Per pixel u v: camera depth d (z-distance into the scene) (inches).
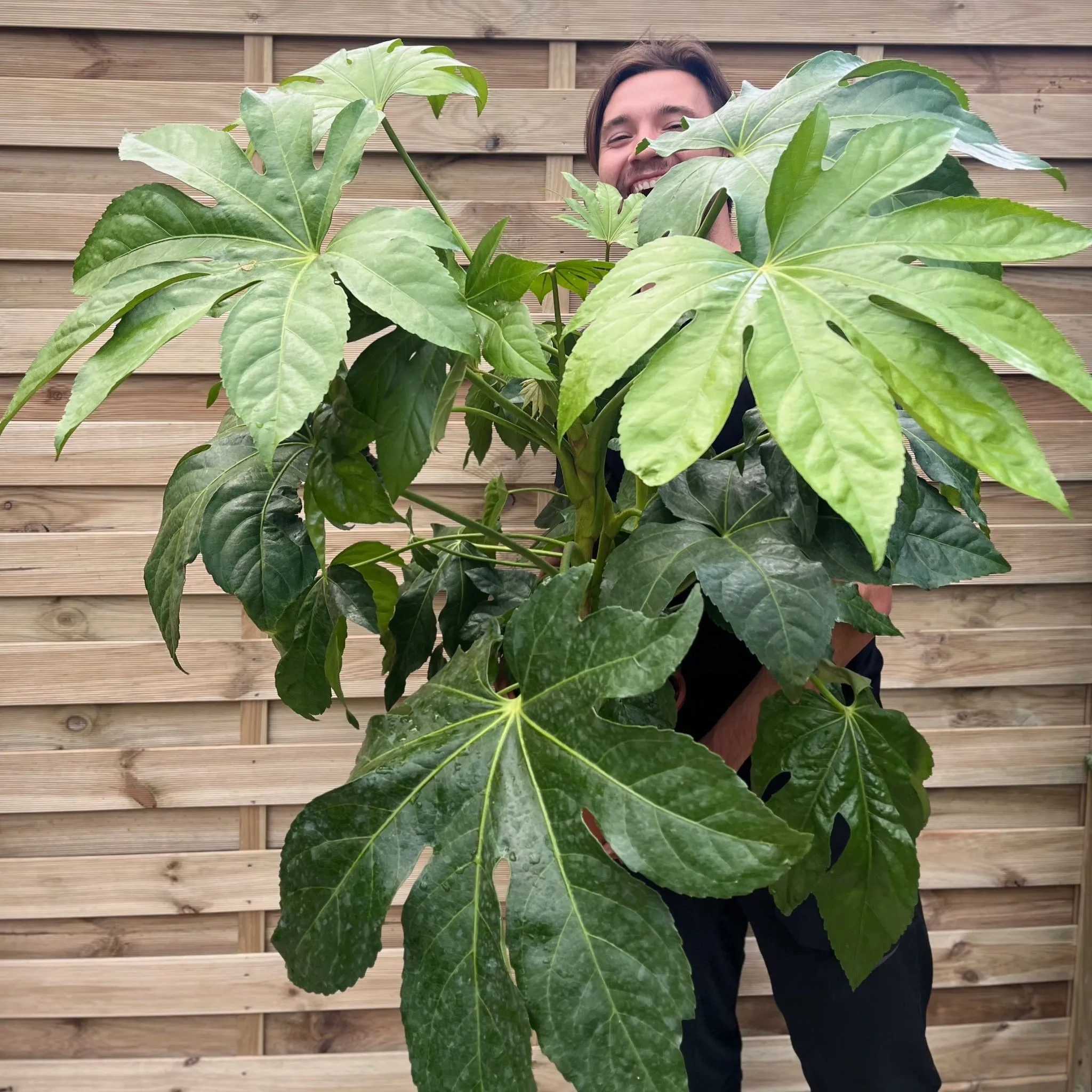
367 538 56.2
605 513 29.6
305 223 23.0
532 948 20.3
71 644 55.9
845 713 26.5
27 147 53.5
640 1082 18.8
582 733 21.7
